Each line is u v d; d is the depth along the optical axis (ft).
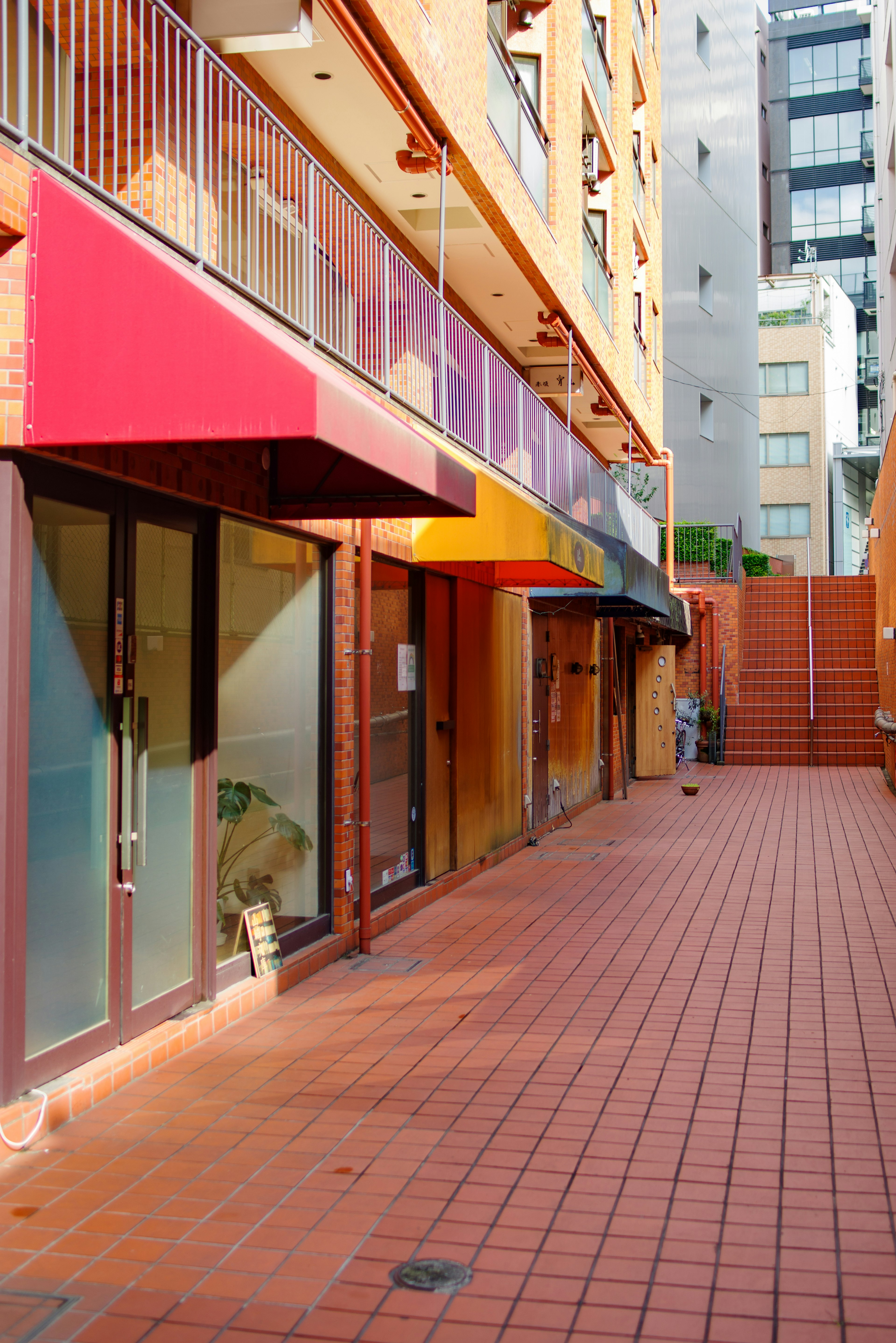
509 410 38.06
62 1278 11.89
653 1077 17.65
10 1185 14.05
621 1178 14.12
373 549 26.89
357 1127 15.75
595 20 54.90
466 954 25.53
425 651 31.50
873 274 183.32
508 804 39.96
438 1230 12.84
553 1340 10.70
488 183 33.04
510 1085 17.31
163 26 21.16
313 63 25.48
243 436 14.37
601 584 37.24
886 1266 11.96
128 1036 17.81
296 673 24.02
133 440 14.61
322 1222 13.05
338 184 24.25
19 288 14.90
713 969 24.14
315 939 24.58
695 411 102.37
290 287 24.47
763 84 186.50
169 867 19.16
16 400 14.85
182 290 14.56
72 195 14.87
